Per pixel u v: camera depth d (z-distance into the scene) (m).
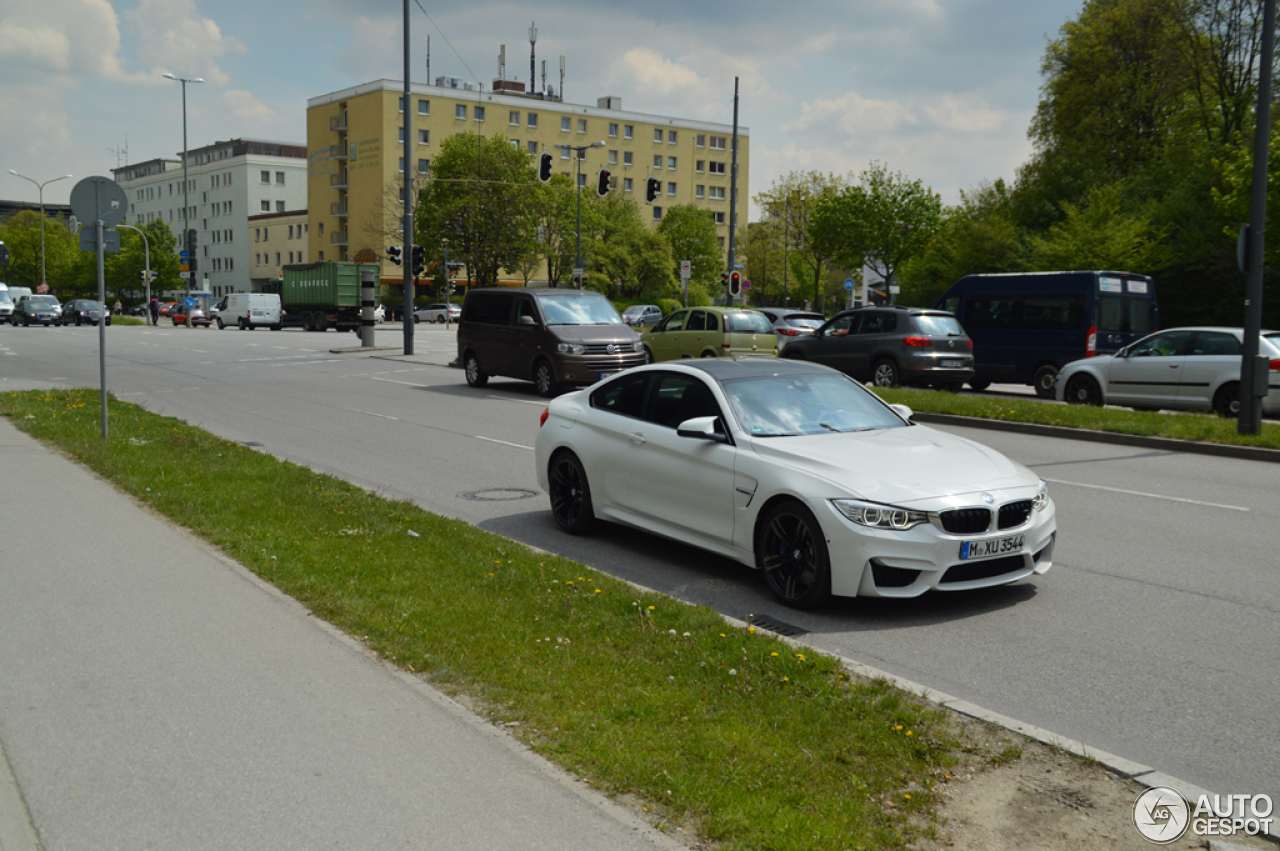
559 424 8.34
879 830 3.30
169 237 100.19
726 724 4.07
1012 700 4.73
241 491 8.90
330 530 7.52
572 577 6.25
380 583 6.08
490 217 73.00
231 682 4.54
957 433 14.85
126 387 20.73
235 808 3.44
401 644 5.00
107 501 8.48
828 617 6.05
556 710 4.20
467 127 96.50
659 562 7.34
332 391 20.36
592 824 3.32
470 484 10.45
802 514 6.12
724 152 113.25
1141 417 14.46
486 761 3.76
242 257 120.06
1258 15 36.25
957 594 6.51
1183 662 5.22
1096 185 39.75
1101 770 3.80
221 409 17.06
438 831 3.28
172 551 6.84
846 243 52.16
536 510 9.18
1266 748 4.20
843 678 4.59
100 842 3.25
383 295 87.88
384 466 11.54
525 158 74.50
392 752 3.84
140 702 4.32
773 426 6.89
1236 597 6.39
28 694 4.41
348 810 3.42
